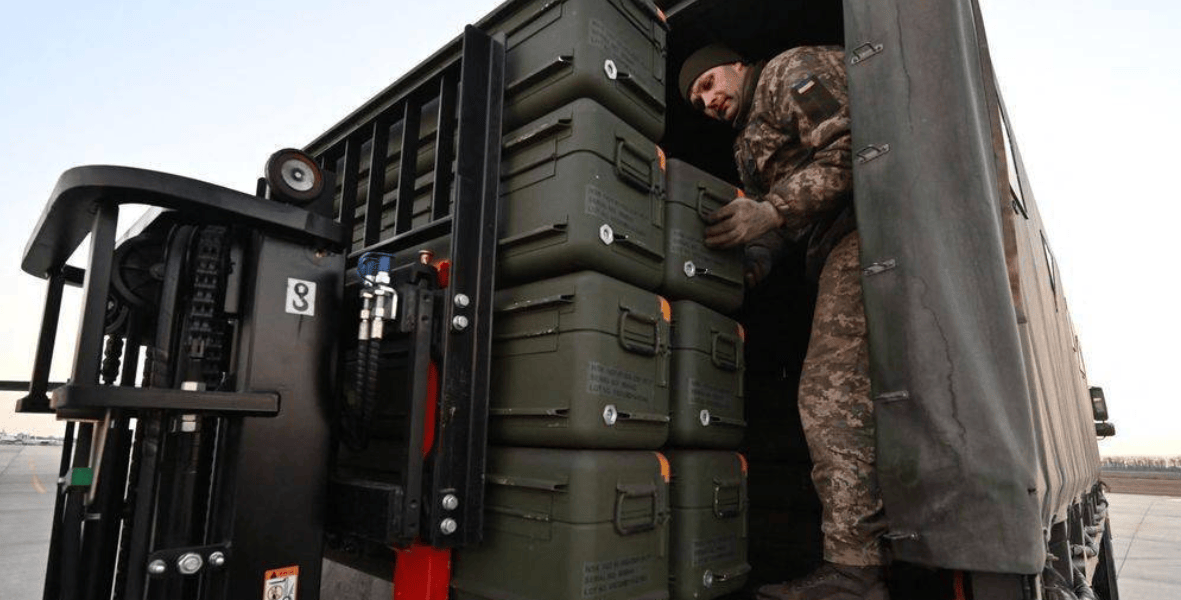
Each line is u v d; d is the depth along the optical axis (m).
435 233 1.75
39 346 1.62
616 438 1.52
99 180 1.18
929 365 1.42
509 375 1.63
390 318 1.53
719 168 3.11
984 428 1.35
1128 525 11.24
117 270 1.37
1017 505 1.29
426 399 1.49
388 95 2.16
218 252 1.36
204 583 1.32
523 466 1.54
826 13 2.28
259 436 1.36
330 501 1.58
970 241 1.43
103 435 1.25
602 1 1.69
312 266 1.49
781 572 2.33
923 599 1.71
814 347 1.78
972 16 1.69
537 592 1.44
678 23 2.33
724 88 2.21
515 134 1.72
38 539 6.06
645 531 1.57
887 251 1.53
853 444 1.63
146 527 1.22
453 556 1.64
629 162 1.67
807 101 1.82
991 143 1.59
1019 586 1.32
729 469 1.88
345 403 1.67
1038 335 1.86
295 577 1.39
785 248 2.25
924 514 1.41
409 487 1.42
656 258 1.74
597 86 1.63
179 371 1.32
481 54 1.68
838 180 1.72
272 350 1.40
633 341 1.60
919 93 1.55
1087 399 3.66
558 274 1.62
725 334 1.93
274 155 1.45
